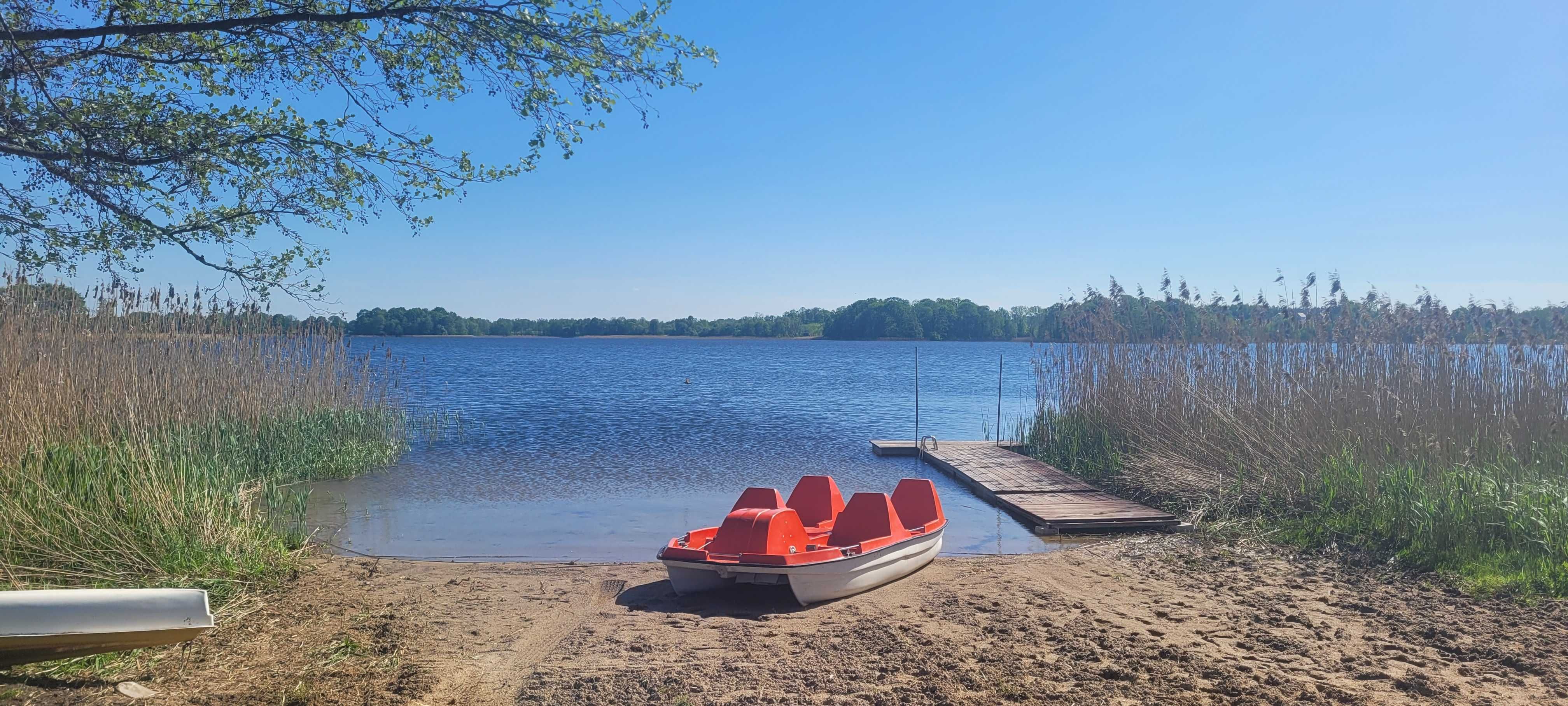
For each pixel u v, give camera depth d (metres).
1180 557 9.15
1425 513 8.64
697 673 5.66
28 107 6.82
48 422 8.53
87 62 7.38
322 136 7.62
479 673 5.64
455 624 6.71
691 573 7.46
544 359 75.75
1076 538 10.48
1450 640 6.18
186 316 13.73
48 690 4.88
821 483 9.10
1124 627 6.67
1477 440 9.83
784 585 7.93
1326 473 10.51
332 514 11.55
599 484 14.16
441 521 11.20
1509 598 7.07
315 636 6.25
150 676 5.23
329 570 8.36
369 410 17.28
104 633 3.75
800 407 29.78
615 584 8.12
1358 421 10.95
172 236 7.64
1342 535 9.34
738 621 6.88
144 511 7.34
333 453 14.61
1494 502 8.54
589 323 163.00
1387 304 12.36
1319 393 11.75
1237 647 6.16
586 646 6.21
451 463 16.19
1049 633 6.52
